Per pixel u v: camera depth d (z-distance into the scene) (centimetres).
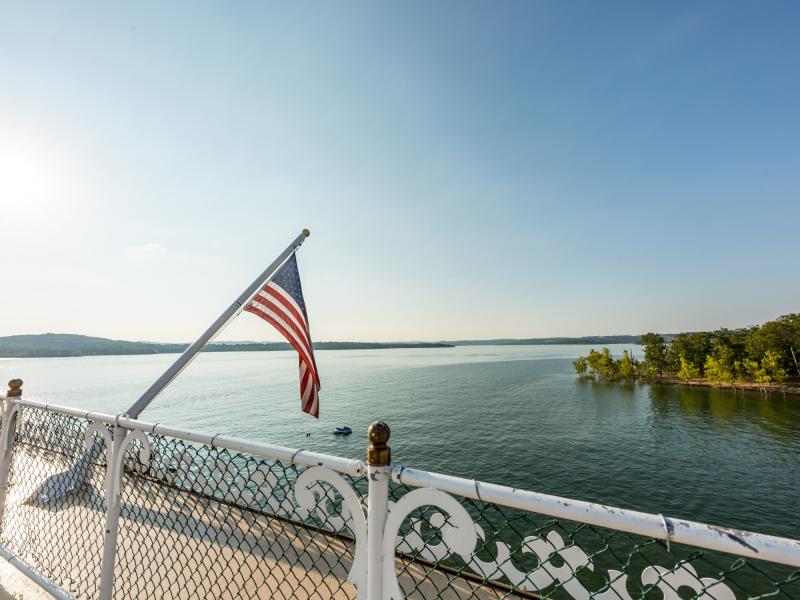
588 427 5869
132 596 269
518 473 3950
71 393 10200
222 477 240
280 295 538
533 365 19050
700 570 1559
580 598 124
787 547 98
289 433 5722
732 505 3197
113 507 247
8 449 340
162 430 228
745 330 10550
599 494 3431
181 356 408
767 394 8100
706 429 5653
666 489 3525
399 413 7156
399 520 150
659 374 11556
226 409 7775
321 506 180
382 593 150
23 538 323
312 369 532
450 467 4162
